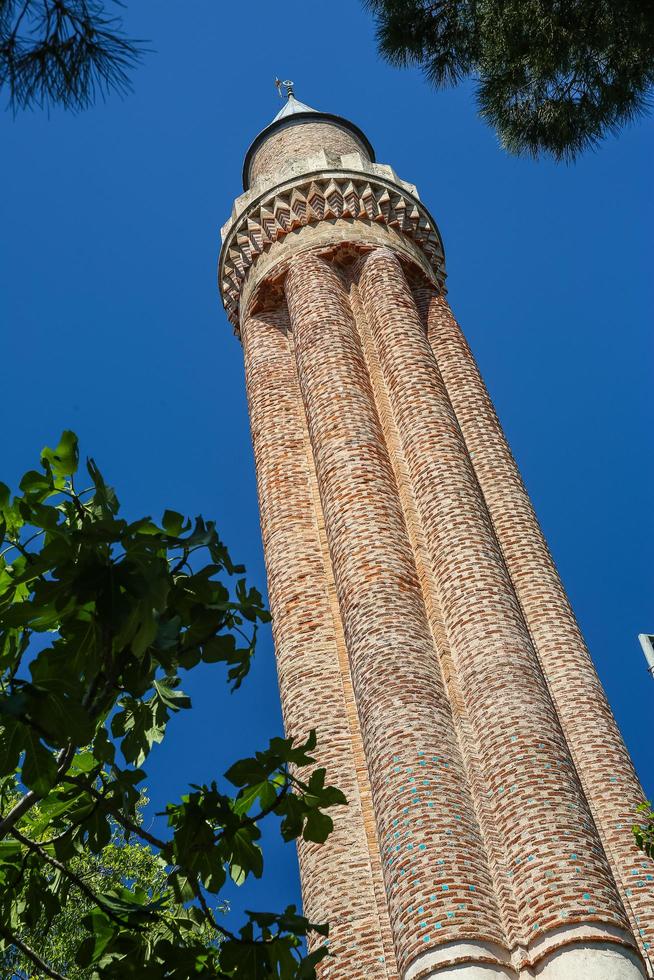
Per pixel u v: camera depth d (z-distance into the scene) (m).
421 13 17.11
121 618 8.21
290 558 24.41
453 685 19.64
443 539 22.03
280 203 31.62
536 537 24.50
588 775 20.05
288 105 39.62
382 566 21.56
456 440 24.58
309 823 9.09
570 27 16.28
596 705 21.22
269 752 9.10
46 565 8.39
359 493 23.08
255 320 30.77
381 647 20.00
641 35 15.91
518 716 18.58
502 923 16.17
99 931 9.41
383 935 18.08
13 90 7.66
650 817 16.22
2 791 10.14
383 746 18.52
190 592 9.22
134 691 8.62
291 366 29.34
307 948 18.62
